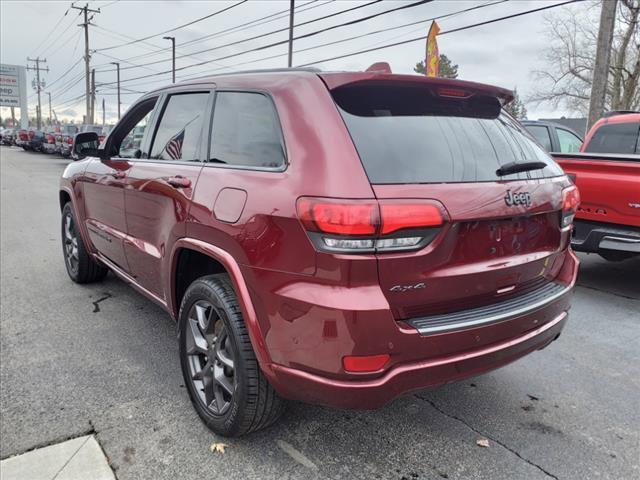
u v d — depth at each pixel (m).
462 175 2.30
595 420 2.93
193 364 2.84
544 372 3.51
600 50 11.73
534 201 2.50
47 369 3.37
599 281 5.75
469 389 3.26
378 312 2.00
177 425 2.78
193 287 2.74
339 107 2.26
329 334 2.02
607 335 4.18
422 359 2.15
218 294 2.54
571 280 2.88
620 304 4.96
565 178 2.91
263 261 2.23
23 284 5.19
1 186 14.13
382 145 2.19
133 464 2.46
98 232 4.32
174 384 3.21
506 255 2.43
